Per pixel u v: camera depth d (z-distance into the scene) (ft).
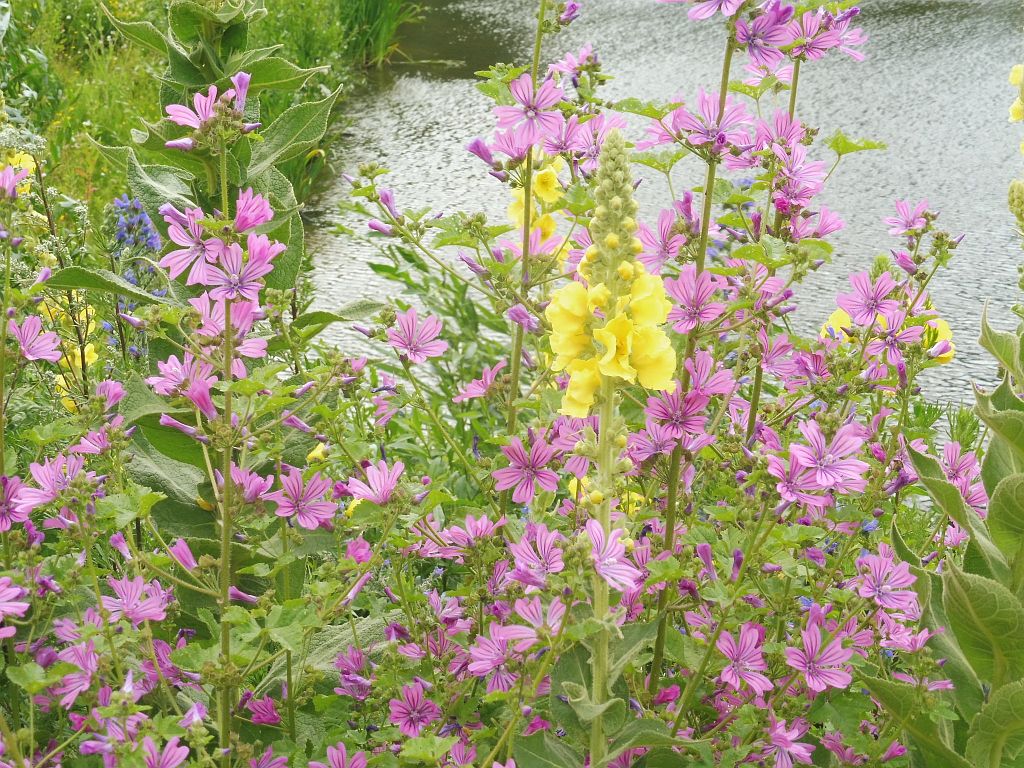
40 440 6.23
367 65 39.88
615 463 5.75
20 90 21.34
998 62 39.06
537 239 8.27
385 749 6.70
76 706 7.09
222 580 6.15
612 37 43.09
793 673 6.86
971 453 8.19
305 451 8.16
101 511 5.88
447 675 7.05
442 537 7.18
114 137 25.00
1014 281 22.57
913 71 38.50
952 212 26.37
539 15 7.78
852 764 7.00
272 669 7.54
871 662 7.39
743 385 9.98
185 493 8.16
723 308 7.04
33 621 6.08
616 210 5.49
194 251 6.09
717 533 7.58
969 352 19.48
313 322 8.34
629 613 7.01
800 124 7.75
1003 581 6.94
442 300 14.76
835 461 6.19
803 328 19.98
